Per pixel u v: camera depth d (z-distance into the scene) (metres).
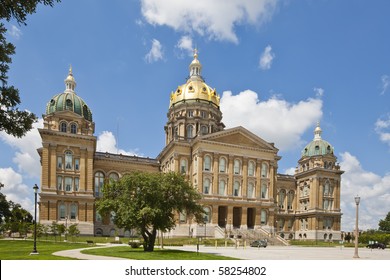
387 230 129.75
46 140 75.38
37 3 12.78
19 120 14.28
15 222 72.00
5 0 12.05
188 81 108.25
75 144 77.62
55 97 81.31
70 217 75.56
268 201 84.44
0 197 26.72
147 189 36.09
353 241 101.69
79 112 81.44
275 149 87.00
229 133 83.44
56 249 40.75
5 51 13.28
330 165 110.56
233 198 80.94
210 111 100.44
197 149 80.44
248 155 84.44
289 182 115.12
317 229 103.38
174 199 38.22
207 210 78.06
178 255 32.56
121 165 91.81
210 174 79.88
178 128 98.69
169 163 87.06
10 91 13.65
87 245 50.66
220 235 74.12
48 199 73.50
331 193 108.25
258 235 77.25
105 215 38.25
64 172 76.06
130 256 31.00
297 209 113.12
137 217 35.25
